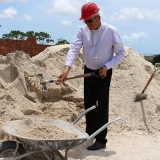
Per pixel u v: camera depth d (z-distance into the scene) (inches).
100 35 198.5
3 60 250.2
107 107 206.4
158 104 280.7
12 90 237.8
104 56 201.0
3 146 158.1
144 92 285.9
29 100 241.6
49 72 268.1
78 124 242.2
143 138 238.1
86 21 192.2
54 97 255.6
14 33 1369.3
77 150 205.2
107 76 202.7
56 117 235.0
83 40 203.5
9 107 225.3
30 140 149.5
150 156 200.2
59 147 152.9
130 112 269.7
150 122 261.7
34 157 183.9
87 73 205.6
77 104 256.4
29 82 246.2
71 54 201.9
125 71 307.4
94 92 210.5
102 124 205.5
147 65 329.1
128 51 330.0
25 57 259.8
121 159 193.8
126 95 284.5
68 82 279.0
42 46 880.3
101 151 206.4
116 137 236.5
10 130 162.4
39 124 171.9
